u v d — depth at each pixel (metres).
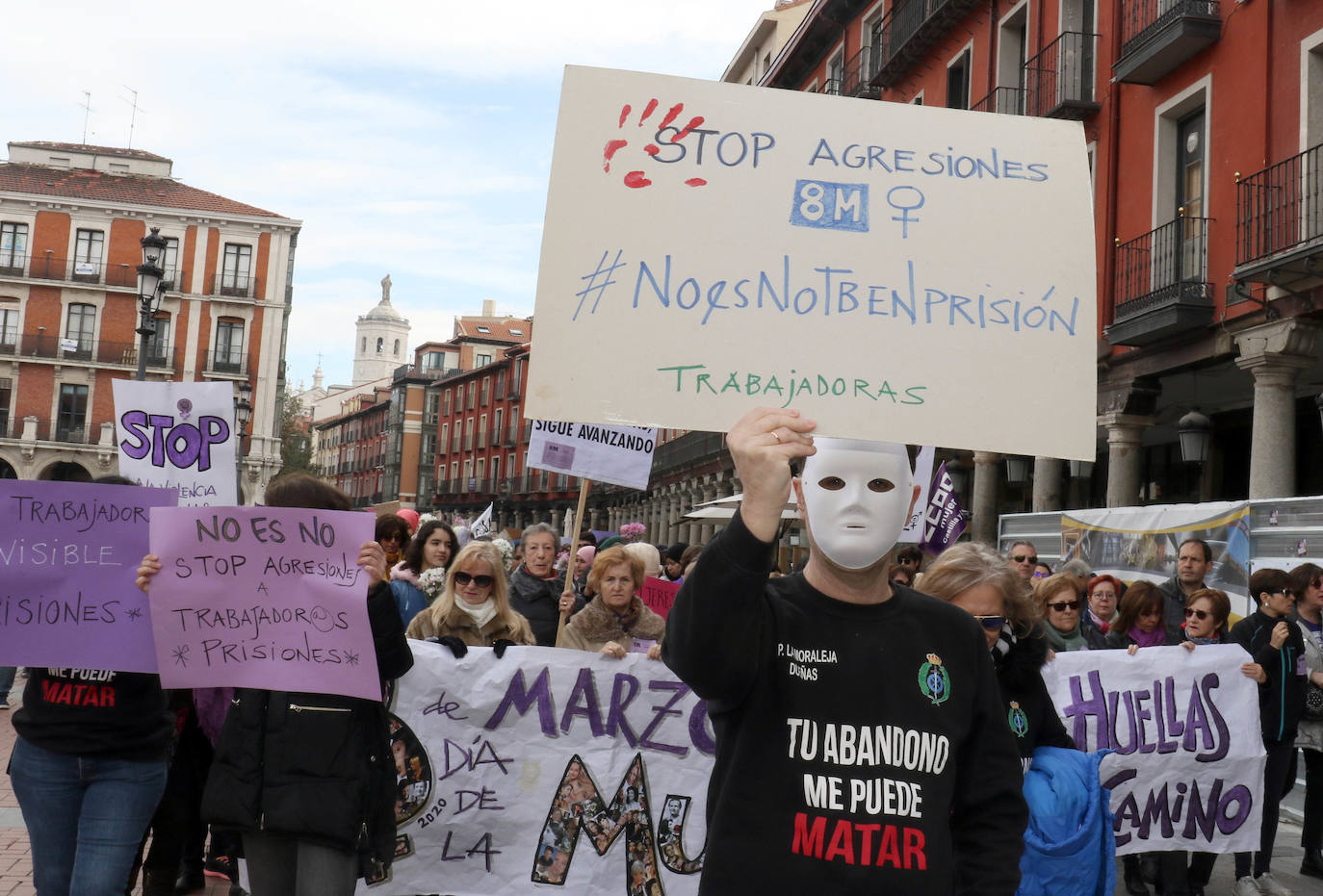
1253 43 13.61
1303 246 11.43
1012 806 2.36
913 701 2.25
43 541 3.92
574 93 2.46
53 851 3.87
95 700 3.86
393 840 3.88
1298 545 8.48
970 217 2.50
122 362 58.47
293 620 3.76
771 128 2.51
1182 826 5.87
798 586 2.35
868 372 2.37
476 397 85.25
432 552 6.88
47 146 60.66
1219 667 5.97
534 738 5.27
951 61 22.44
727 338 2.36
